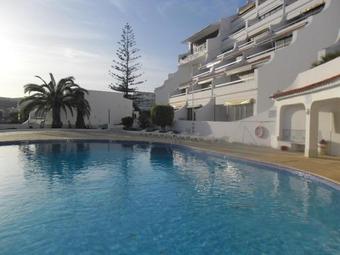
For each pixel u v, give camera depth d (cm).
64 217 896
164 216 912
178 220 878
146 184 1309
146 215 919
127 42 6525
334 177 1220
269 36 3559
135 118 5041
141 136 3347
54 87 4216
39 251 684
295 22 3397
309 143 1803
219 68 4172
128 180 1383
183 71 5669
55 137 2938
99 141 2906
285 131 2231
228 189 1223
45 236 762
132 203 1038
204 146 2428
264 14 4250
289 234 778
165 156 2147
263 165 1630
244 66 3506
